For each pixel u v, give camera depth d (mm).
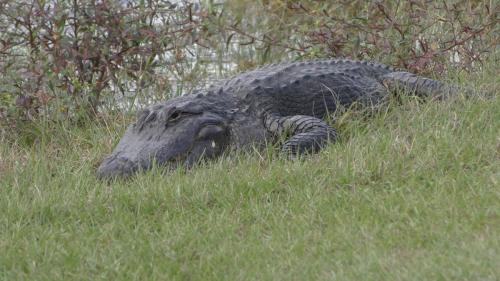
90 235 17984
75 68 26391
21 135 25188
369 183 19328
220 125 22250
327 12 29859
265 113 23047
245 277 15609
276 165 20734
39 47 26000
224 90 23344
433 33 28141
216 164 21109
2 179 21531
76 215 19031
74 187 20641
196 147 21891
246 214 18406
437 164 19641
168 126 21922
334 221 17641
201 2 29812
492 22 27156
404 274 14820
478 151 20109
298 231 17281
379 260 15445
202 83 28672
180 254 16875
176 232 17750
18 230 18219
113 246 17344
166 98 27234
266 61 31328
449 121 21609
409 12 27828
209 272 16094
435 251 15664
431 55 26188
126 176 21141
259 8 33312
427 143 20703
